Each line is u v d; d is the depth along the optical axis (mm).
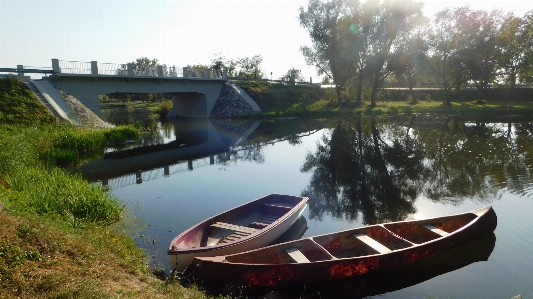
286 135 27516
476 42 38812
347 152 20297
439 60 40469
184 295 5285
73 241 5980
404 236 8305
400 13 36156
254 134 28375
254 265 5965
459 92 47094
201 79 37031
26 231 5574
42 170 12891
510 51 40562
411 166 16328
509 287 6445
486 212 8336
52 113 22641
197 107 41000
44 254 5270
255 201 9781
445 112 36406
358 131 27828
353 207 11281
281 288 6195
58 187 10039
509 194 11625
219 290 5980
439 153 18547
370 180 14383
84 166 17156
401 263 6781
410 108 38469
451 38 39750
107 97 79625
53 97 24641
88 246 6066
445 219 8492
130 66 29969
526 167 14820
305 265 6160
